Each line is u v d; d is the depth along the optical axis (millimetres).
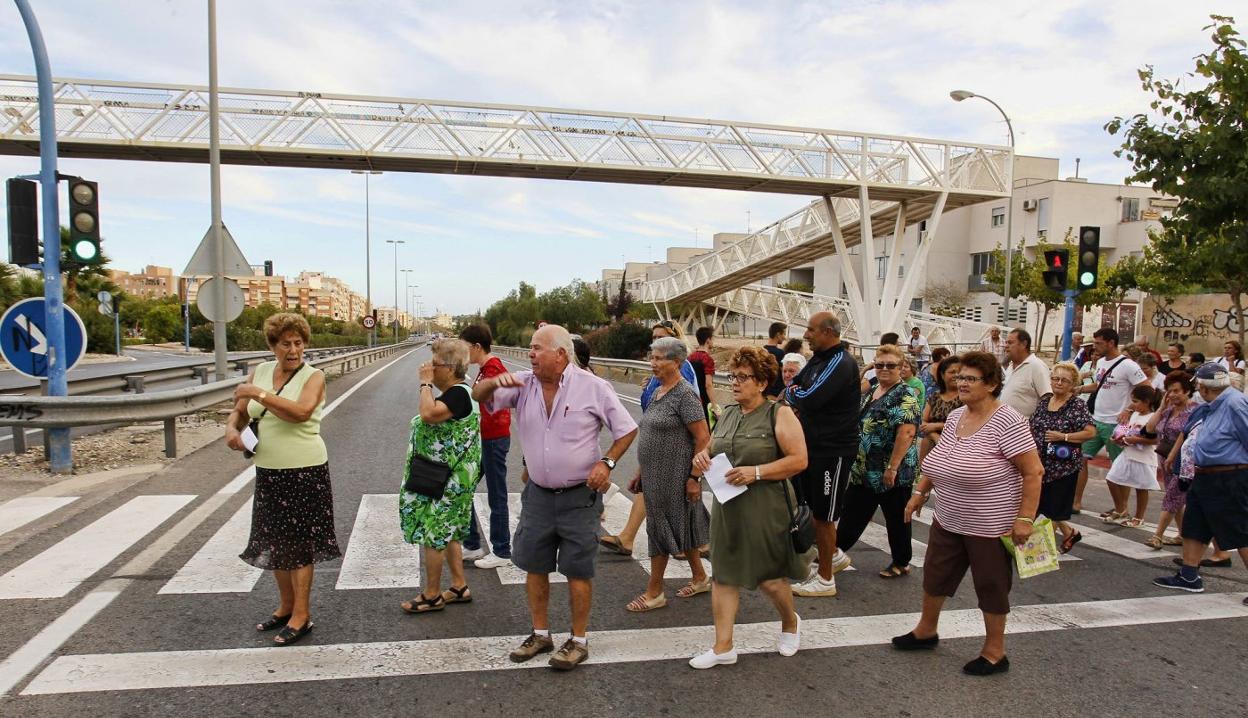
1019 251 35438
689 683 3576
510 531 6176
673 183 22125
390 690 3416
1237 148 7844
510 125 20281
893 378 5207
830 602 4773
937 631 4086
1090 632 4316
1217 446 4941
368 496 7062
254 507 3936
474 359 5164
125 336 62469
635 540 6078
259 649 3781
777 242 31672
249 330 58344
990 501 3760
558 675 3623
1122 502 6926
